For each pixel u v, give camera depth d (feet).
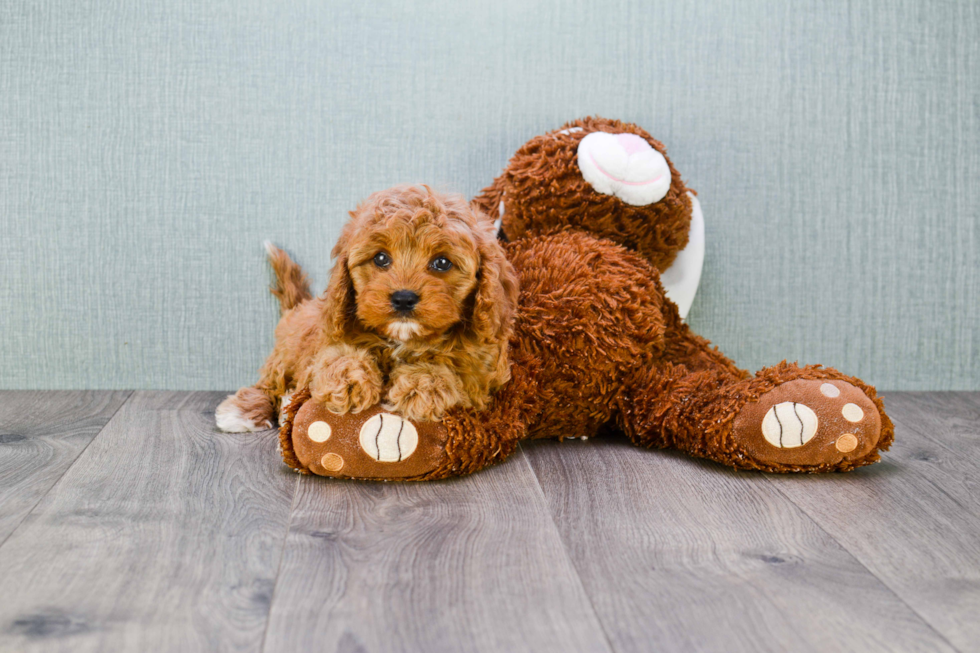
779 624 2.68
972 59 6.00
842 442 4.07
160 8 5.60
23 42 5.58
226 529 3.40
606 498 3.85
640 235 5.09
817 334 6.15
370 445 3.88
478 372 4.09
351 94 5.75
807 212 6.03
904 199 6.08
